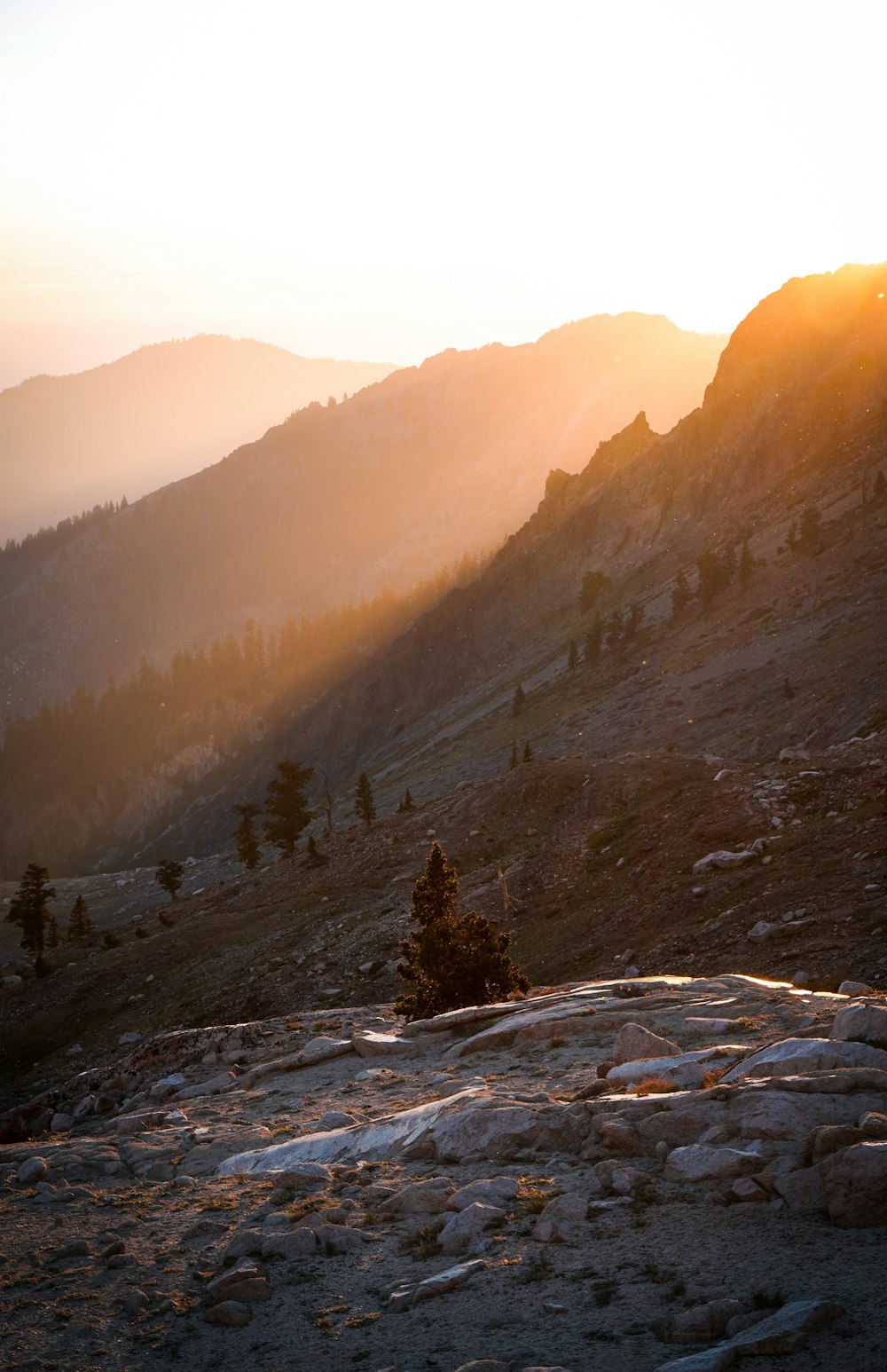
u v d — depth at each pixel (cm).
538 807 7750
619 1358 906
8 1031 7775
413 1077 2264
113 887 19888
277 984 6606
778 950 3912
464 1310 1045
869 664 11175
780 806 5709
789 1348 851
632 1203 1218
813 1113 1314
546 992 3141
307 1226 1323
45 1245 1425
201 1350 1058
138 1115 2392
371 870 8269
